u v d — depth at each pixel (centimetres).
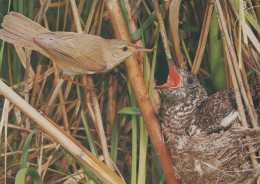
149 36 274
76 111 274
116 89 278
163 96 271
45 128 263
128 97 278
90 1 274
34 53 281
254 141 265
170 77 270
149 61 273
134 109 267
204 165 267
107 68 271
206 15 269
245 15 264
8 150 276
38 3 281
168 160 267
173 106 270
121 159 278
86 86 272
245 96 264
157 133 267
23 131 276
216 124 268
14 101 263
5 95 262
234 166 266
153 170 274
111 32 278
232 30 267
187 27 271
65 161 274
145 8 274
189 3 273
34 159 276
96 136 278
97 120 269
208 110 269
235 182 266
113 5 267
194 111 270
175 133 270
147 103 266
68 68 271
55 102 277
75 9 270
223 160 266
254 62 267
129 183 277
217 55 270
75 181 271
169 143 269
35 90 275
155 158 274
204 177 267
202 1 272
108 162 268
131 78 266
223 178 267
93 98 270
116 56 271
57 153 275
